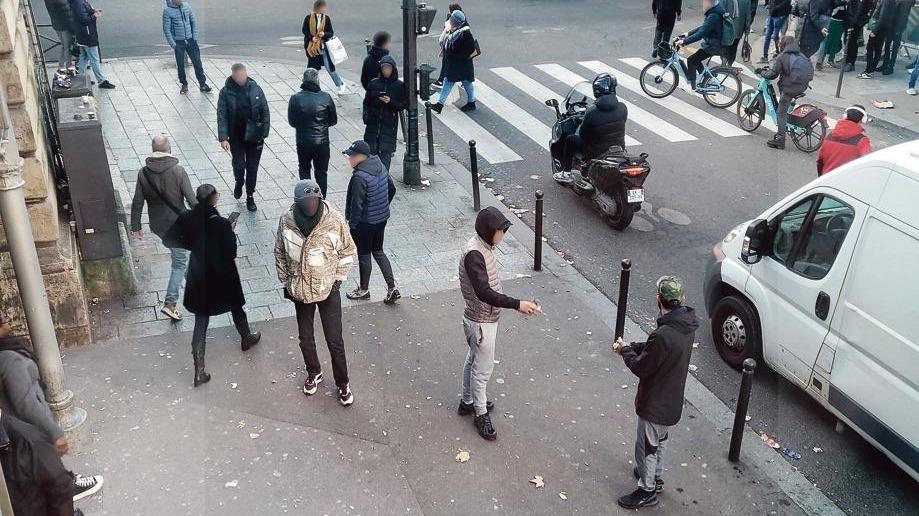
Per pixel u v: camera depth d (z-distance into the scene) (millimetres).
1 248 6887
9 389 4953
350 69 16688
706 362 7750
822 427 6859
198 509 5711
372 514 5750
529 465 6281
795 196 6848
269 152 12398
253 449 6332
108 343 7668
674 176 12016
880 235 5945
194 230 6879
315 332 7969
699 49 14828
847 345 6211
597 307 8648
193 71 16156
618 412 6953
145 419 6625
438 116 14375
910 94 15711
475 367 6387
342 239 6473
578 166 11203
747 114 13812
